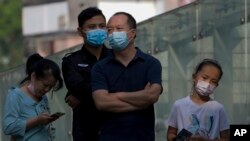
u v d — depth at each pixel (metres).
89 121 9.73
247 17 13.53
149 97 8.55
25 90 9.60
